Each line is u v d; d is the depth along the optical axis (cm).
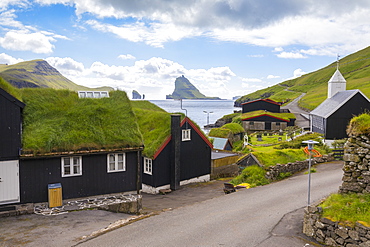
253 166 2414
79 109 2023
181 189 2652
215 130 5653
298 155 2791
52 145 1733
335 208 1112
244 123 7600
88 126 1930
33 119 1833
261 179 2220
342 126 3888
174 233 1275
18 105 1673
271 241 1138
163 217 1533
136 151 2020
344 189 1227
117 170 1964
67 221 1563
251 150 4141
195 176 2927
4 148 1639
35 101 1933
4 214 1628
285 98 16025
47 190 1753
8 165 1656
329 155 2792
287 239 1148
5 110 1638
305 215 1197
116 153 1948
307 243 1103
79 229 1425
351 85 13338
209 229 1304
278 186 2017
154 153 2514
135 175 2028
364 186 1166
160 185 2586
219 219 1434
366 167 1166
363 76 15325
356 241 980
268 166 2316
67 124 1881
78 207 1761
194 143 2905
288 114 7744
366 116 1220
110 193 1942
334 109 3906
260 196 1811
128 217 1662
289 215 1416
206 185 2792
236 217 1448
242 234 1225
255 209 1557
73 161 1827
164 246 1141
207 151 3055
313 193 1744
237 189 2141
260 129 7456
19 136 1680
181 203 2091
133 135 2017
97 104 2123
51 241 1255
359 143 1195
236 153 3612
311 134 4328
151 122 2898
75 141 1808
